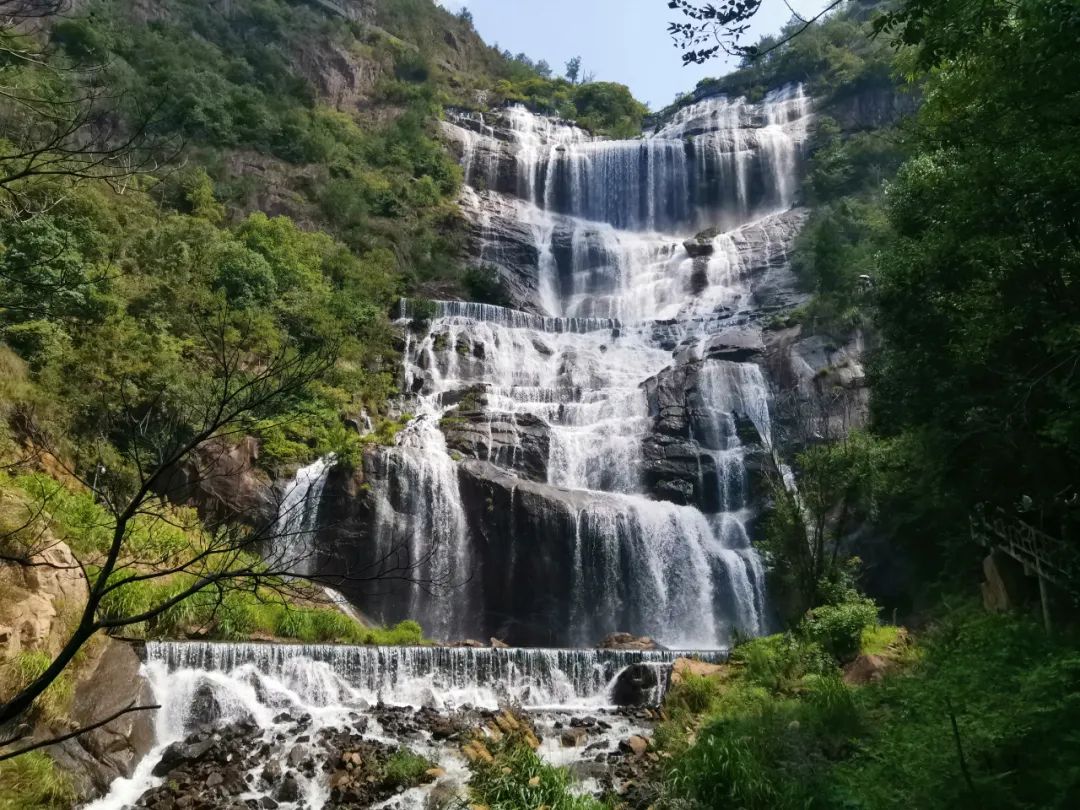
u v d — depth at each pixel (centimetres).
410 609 2467
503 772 1102
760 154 5297
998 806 776
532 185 5422
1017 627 1284
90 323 2298
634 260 4753
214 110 4262
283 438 2528
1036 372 1368
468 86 6969
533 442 2923
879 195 4109
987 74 1083
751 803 1023
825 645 1683
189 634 1645
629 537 2600
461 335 3509
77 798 1117
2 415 1789
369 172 4778
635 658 1803
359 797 1188
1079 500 1427
